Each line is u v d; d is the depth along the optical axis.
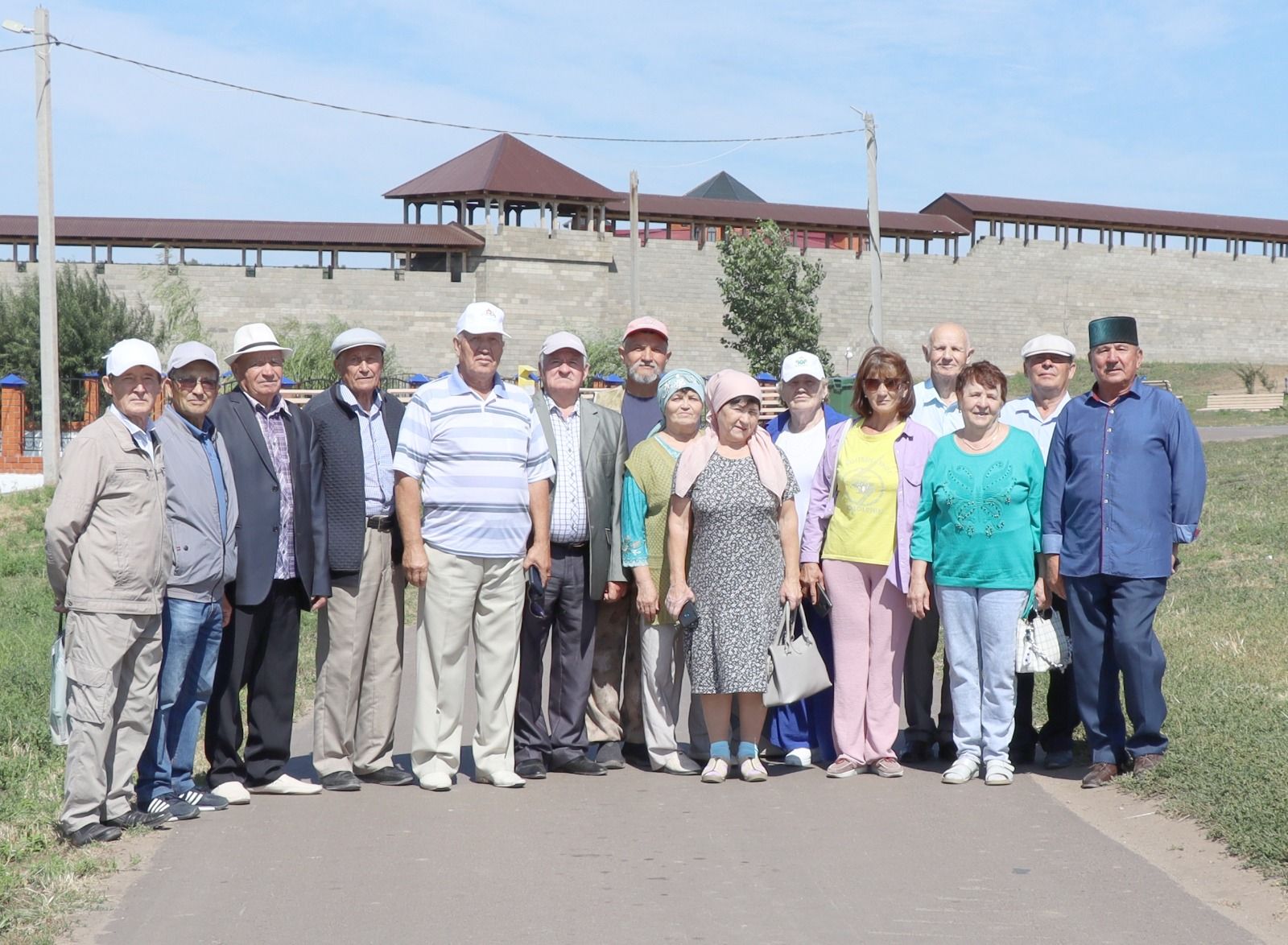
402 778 7.62
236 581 7.00
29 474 30.31
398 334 55.47
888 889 5.52
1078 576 7.26
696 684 7.47
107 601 6.24
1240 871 5.69
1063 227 69.00
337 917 5.24
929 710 8.15
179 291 49.50
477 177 57.59
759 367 49.81
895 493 7.59
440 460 7.43
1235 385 63.97
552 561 7.76
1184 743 7.42
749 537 7.48
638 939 4.98
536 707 7.89
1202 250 73.62
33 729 8.41
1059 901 5.37
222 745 7.20
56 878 5.67
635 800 7.12
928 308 65.62
